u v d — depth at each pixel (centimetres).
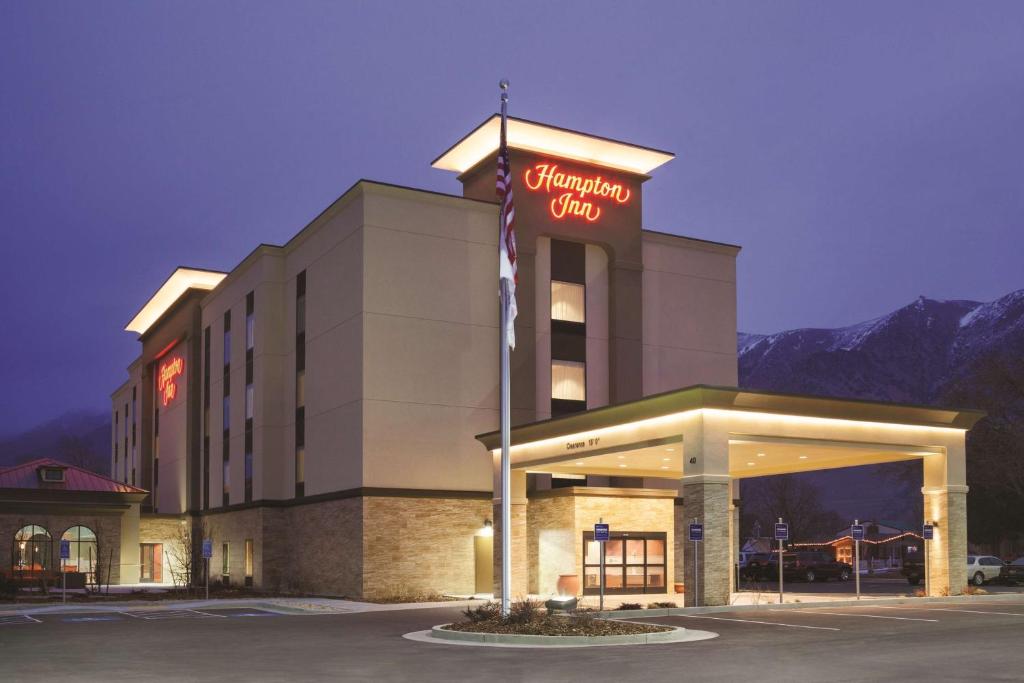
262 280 4928
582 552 3888
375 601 3831
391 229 4212
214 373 5700
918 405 3384
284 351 4916
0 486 5469
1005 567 4975
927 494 3534
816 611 2828
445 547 4128
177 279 6359
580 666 1683
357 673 1633
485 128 4425
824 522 10806
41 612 3447
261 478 4797
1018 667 1595
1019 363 7131
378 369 4109
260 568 4719
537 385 4459
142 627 2673
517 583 3869
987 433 6994
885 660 1692
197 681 1552
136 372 7969
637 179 4834
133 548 5791
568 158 4659
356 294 4172
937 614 2656
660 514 4050
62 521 5553
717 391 2988
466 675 1590
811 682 1451
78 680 1576
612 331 4650
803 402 3159
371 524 4003
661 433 3194
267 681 1545
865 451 3484
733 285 5053
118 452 8700
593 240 4659
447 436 4212
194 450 6019
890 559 8331
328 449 4353
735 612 2814
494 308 4397
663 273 4866
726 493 3008
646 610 2767
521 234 4475
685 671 1590
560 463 3897
